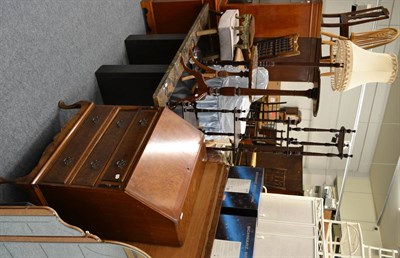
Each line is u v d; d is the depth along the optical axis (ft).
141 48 9.08
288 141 7.36
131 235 4.98
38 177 4.75
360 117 16.08
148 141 4.93
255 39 10.80
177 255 4.91
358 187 17.74
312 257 5.74
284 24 10.42
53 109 6.27
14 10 5.39
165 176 4.88
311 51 10.81
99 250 3.95
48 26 6.11
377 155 16.58
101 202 4.58
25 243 4.07
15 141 5.45
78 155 4.98
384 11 10.85
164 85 6.53
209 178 5.94
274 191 10.99
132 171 4.52
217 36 10.25
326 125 16.84
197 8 10.01
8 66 5.30
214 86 7.89
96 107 5.79
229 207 5.75
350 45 7.16
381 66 6.96
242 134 7.72
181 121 5.72
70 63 6.77
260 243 5.98
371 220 16.60
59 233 3.86
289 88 16.90
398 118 13.87
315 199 6.84
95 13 7.59
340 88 7.43
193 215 5.39
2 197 5.21
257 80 8.41
